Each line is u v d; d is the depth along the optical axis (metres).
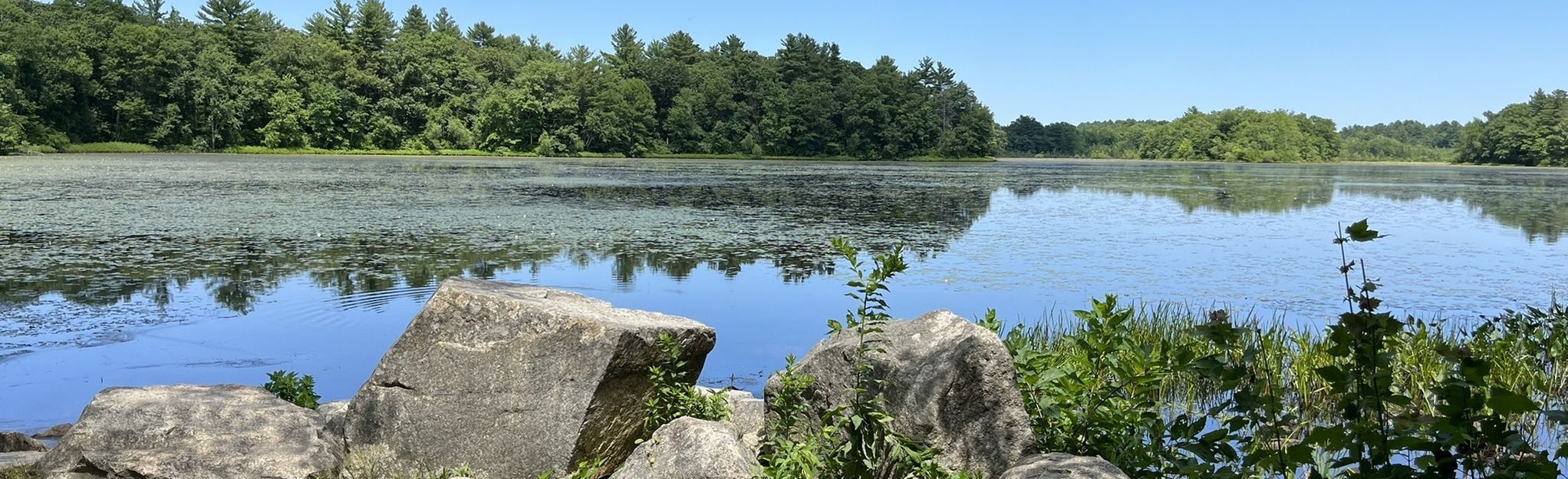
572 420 4.84
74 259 14.24
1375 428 3.61
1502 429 3.26
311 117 78.88
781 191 35.59
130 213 21.20
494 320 5.15
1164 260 16.45
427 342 5.18
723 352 9.46
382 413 5.07
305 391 6.49
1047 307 11.98
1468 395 3.30
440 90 86.94
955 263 15.72
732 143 97.00
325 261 14.62
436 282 12.88
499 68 92.56
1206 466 4.18
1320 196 38.88
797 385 4.62
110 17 78.81
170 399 5.24
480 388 5.01
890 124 98.00
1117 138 170.00
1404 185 50.84
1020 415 4.35
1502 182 56.38
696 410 5.11
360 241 17.16
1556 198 38.19
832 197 32.34
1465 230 23.19
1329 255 17.59
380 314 10.72
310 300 11.45
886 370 4.51
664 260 15.53
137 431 4.91
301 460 4.80
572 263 15.06
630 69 101.12
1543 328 8.82
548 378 4.95
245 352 8.96
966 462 4.29
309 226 19.28
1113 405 5.03
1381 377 3.54
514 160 70.94
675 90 99.75
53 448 4.87
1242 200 35.03
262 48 84.62
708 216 23.66
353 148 81.31
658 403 5.19
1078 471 3.91
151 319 10.25
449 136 85.00
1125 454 4.80
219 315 10.55
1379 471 3.47
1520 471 3.17
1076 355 5.91
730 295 12.55
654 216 23.39
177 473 4.62
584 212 24.17
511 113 84.12
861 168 67.06
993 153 112.81
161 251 15.22
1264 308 12.05
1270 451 3.92
